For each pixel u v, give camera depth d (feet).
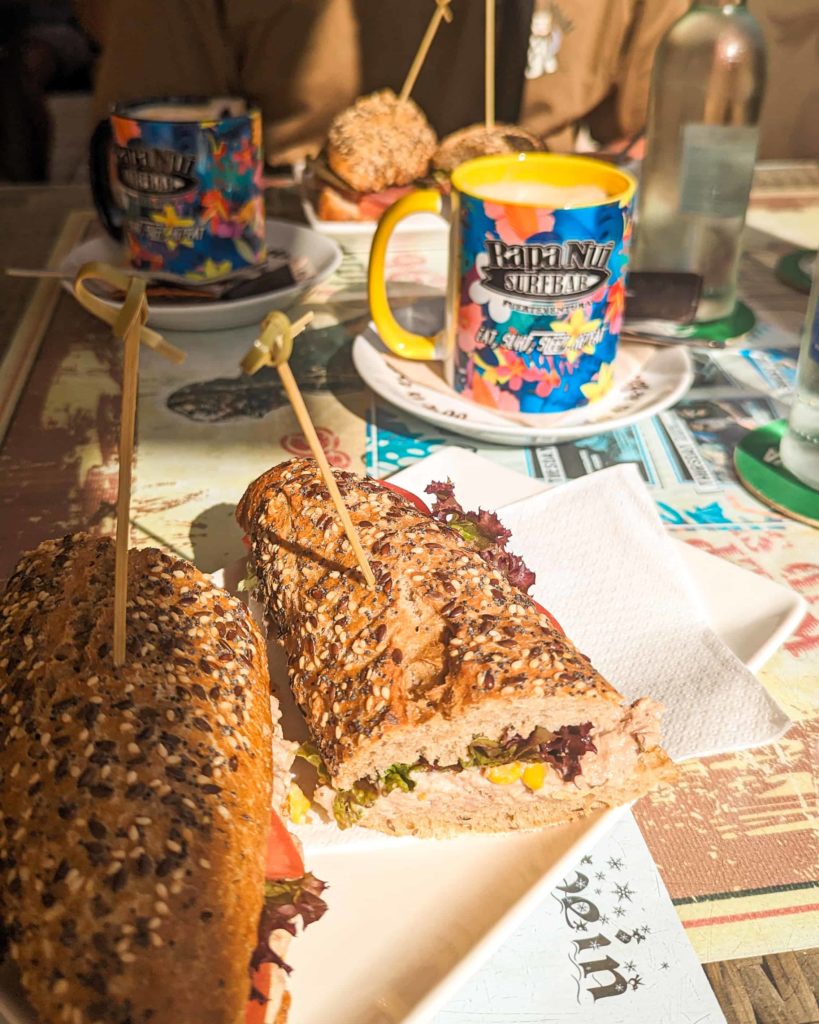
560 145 2.77
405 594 0.90
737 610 1.02
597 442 1.40
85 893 0.65
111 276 0.70
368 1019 0.67
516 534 1.10
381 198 2.06
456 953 0.71
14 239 2.05
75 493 1.29
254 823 0.74
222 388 1.54
